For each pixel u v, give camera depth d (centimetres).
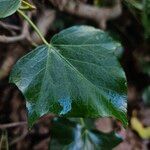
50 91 25
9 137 53
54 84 26
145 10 36
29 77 26
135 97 68
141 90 69
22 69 26
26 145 56
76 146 37
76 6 49
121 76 26
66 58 27
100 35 30
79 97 25
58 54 27
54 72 26
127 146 61
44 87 26
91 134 38
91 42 29
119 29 63
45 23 53
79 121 38
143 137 64
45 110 25
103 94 26
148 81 69
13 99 58
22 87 25
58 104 25
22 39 42
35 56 27
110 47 29
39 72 26
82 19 55
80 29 29
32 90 25
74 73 26
